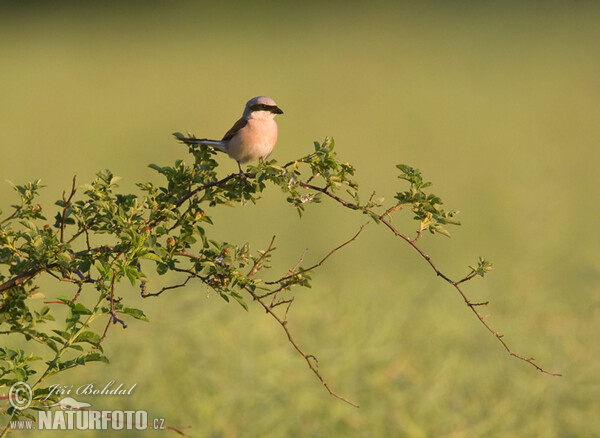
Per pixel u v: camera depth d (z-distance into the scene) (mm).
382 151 25266
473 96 34969
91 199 5977
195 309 10914
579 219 17391
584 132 27359
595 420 9188
